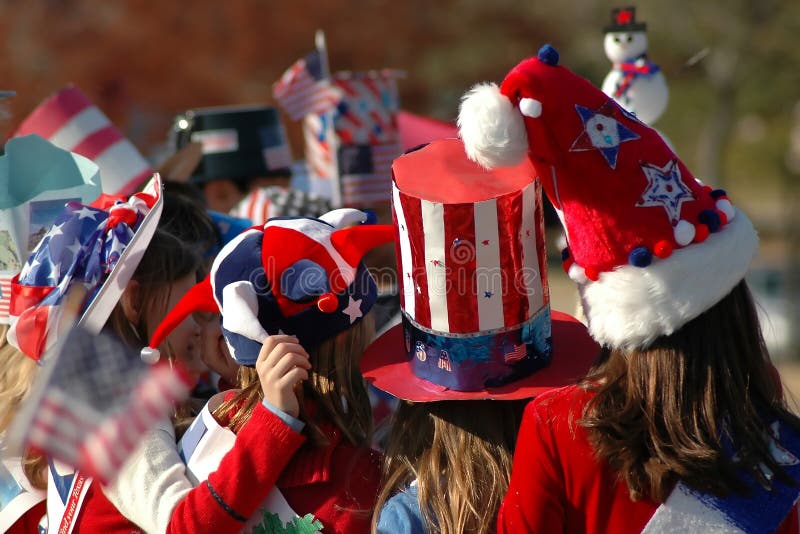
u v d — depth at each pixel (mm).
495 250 7598
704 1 62406
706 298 6988
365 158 16359
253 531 8062
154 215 8617
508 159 7137
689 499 6973
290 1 51344
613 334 7094
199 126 16922
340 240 8367
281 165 17516
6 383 9266
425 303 7805
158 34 48125
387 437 9109
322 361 8398
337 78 16406
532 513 7320
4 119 11078
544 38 62781
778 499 6992
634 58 10500
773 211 80250
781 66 67375
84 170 10258
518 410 8297
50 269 8672
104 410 7152
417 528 7934
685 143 76250
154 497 8016
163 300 9531
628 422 7090
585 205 7098
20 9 46500
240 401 8562
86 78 47000
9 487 9203
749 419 7102
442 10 59625
